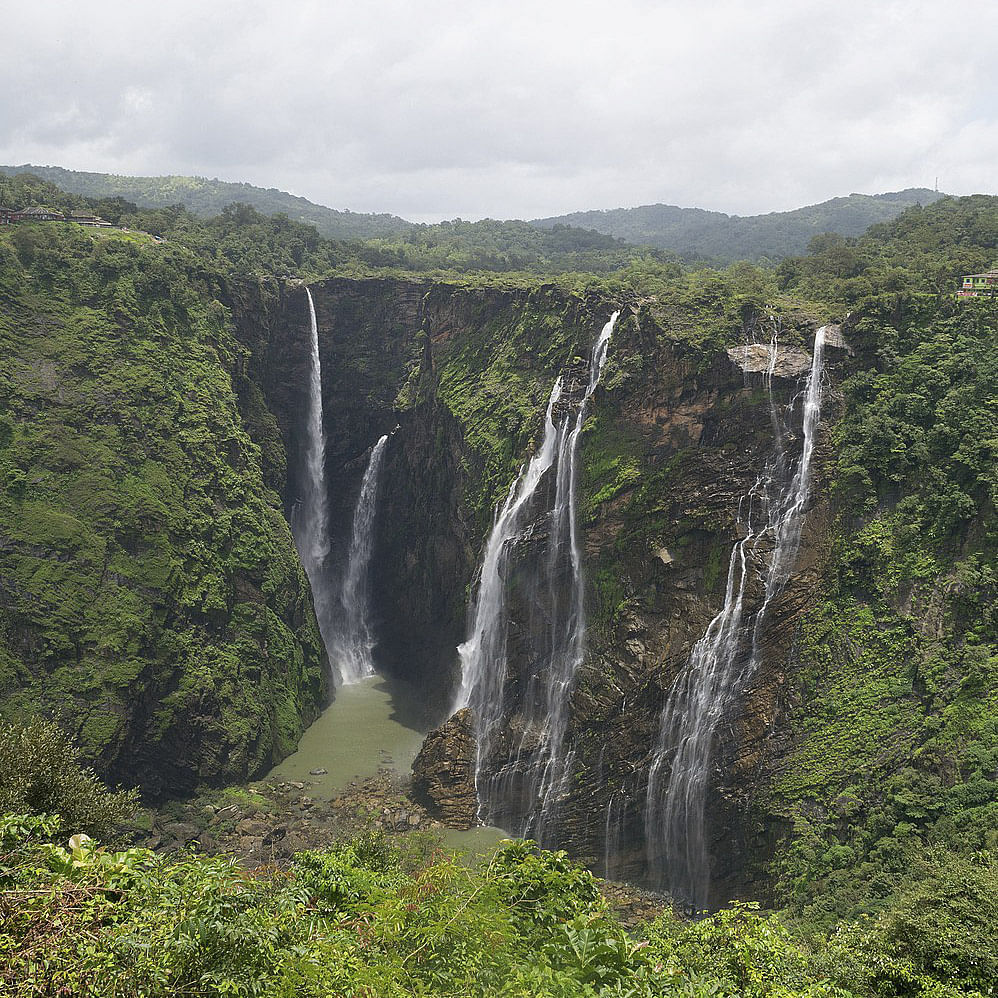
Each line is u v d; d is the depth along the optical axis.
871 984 19.20
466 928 12.82
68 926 10.25
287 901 13.27
